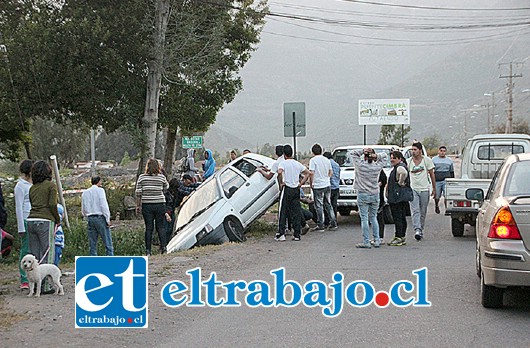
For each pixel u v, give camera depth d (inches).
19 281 452.1
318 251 517.7
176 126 1176.8
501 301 316.8
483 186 565.3
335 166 681.6
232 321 314.0
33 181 389.1
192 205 636.1
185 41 962.7
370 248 527.5
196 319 319.9
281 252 518.6
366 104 2721.5
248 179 622.8
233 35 1127.0
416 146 577.3
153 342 282.4
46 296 375.9
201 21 1009.5
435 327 292.5
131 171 2017.7
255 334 289.7
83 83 948.6
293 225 595.2
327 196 659.4
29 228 384.8
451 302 338.6
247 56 1149.1
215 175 645.3
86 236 641.0
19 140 1157.1
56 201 388.8
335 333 287.1
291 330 294.5
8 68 906.1
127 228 764.6
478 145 694.5
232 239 591.5
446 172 799.1
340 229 684.1
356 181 531.5
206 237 581.9
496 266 300.7
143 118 984.9
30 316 325.7
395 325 297.7
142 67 991.0
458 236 597.6
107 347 275.3
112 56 935.0
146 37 964.0
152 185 556.4
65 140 2394.2
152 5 957.2
